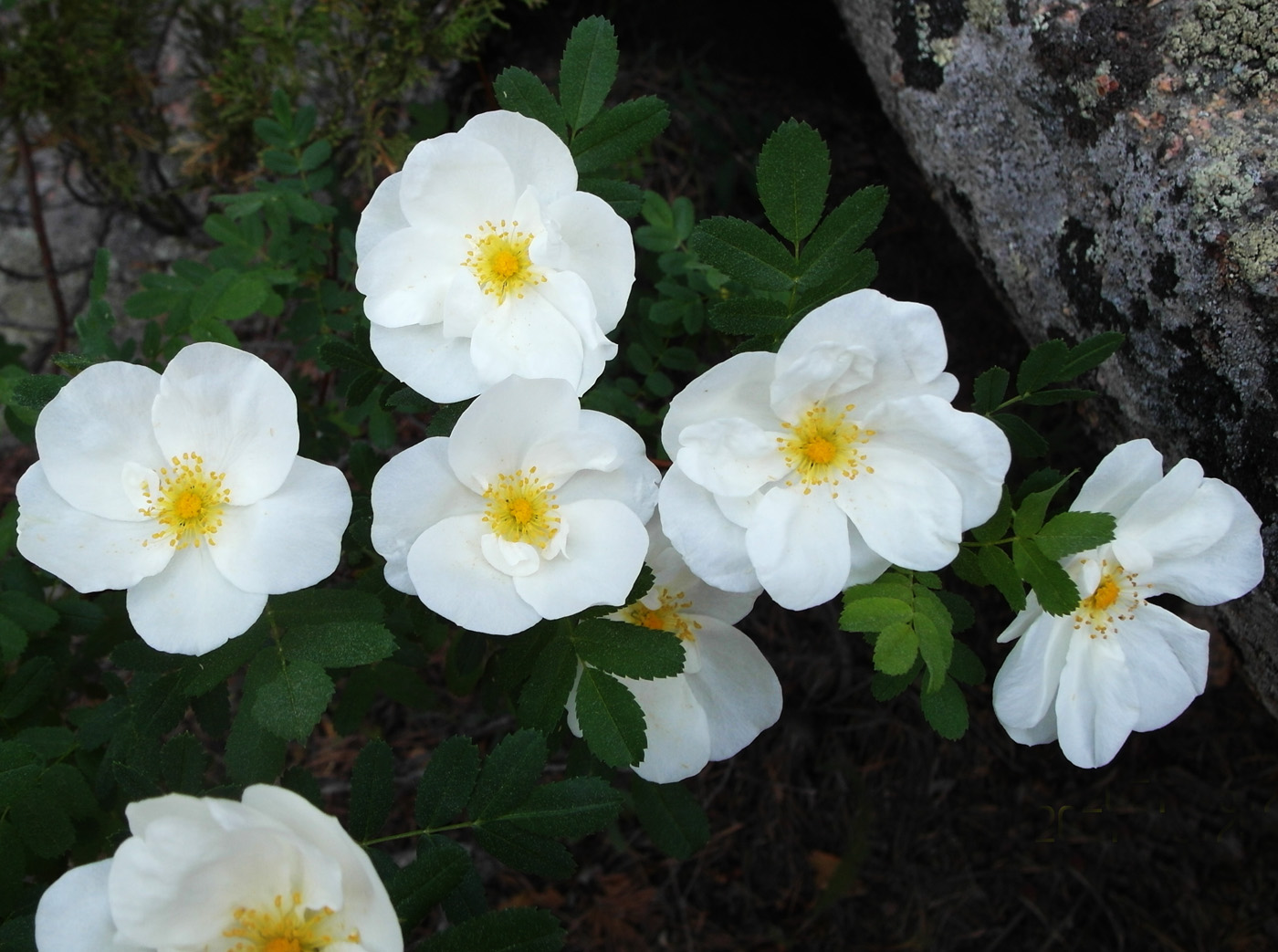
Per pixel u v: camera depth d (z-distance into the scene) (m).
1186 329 0.28
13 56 0.39
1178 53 0.28
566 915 0.41
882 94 0.34
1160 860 0.40
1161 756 0.41
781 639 0.43
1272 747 0.40
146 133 0.43
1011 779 0.42
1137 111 0.28
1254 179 0.27
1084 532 0.26
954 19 0.31
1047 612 0.26
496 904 0.41
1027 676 0.27
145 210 0.45
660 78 0.44
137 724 0.27
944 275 0.42
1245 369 0.28
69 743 0.29
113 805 0.30
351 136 0.42
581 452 0.26
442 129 0.40
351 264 0.37
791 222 0.27
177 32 0.44
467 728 0.42
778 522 0.26
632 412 0.34
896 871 0.42
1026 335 0.33
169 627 0.26
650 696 0.29
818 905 0.41
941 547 0.26
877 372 0.26
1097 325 0.30
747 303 0.27
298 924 0.24
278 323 0.43
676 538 0.26
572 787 0.26
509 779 0.26
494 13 0.42
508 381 0.25
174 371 0.26
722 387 0.26
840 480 0.27
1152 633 0.28
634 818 0.42
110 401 0.26
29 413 0.32
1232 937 0.39
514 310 0.28
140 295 0.35
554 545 0.26
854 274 0.27
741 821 0.42
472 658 0.30
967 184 0.32
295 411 0.26
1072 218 0.30
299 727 0.25
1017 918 0.41
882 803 0.42
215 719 0.29
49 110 0.41
